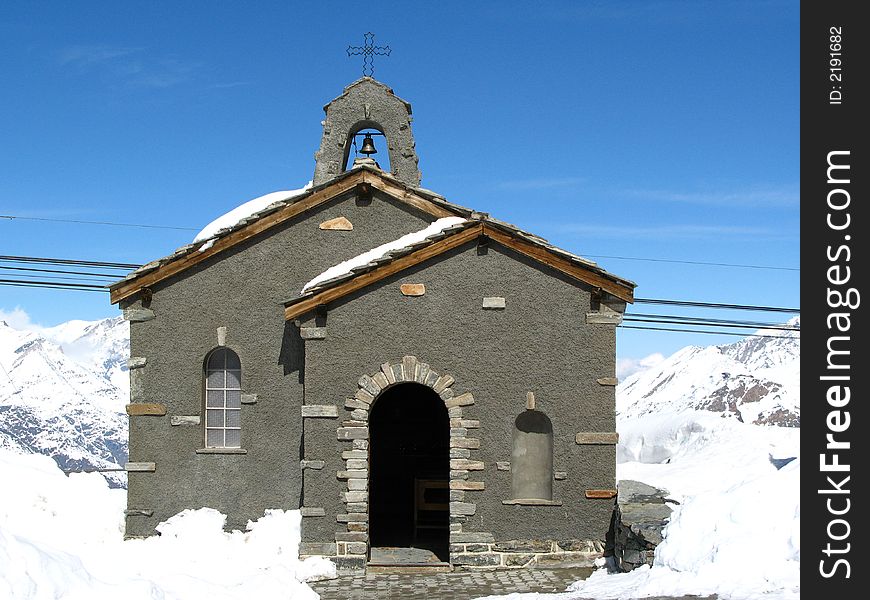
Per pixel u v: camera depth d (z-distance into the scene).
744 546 12.83
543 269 17.64
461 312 17.58
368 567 17.33
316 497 17.41
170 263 18.92
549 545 17.31
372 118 20.55
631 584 13.63
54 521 18.88
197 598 12.88
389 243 18.78
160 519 18.69
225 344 18.89
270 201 21.38
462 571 17.19
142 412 18.86
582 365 17.52
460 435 17.44
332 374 17.52
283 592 14.04
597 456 17.44
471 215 18.83
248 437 18.75
